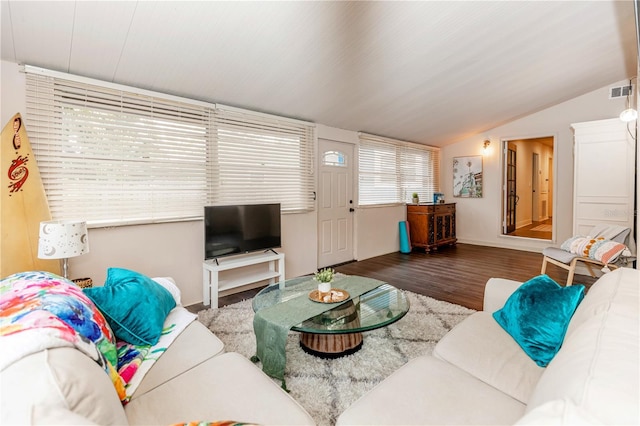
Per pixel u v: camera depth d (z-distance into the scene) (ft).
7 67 7.18
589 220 13.33
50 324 2.85
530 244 17.88
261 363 6.43
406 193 19.25
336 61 9.14
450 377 4.00
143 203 9.20
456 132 18.53
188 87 9.40
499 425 3.20
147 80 8.71
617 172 12.67
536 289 5.12
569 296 4.64
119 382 3.59
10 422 1.91
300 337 7.30
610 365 2.21
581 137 13.47
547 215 30.73
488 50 9.88
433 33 8.48
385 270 14.08
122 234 8.86
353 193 16.15
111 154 8.59
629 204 12.43
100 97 8.39
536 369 4.19
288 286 8.35
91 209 8.35
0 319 2.86
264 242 11.44
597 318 3.18
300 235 13.48
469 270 13.93
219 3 6.41
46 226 6.40
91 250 8.36
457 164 20.85
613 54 11.50
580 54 11.10
